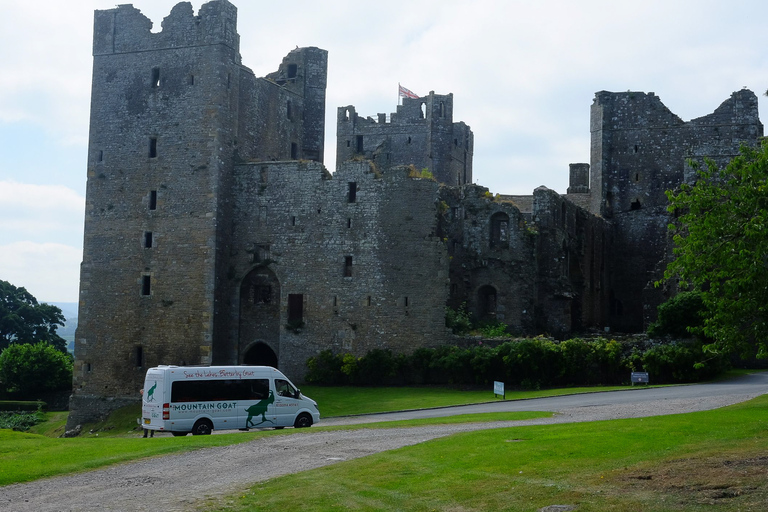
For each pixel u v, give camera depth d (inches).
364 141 3811.5
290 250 2534.5
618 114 3329.2
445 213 2591.0
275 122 2787.9
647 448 989.8
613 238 3294.8
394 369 2388.0
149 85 2588.6
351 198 2506.2
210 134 2514.8
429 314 2407.7
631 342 2192.4
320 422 1770.4
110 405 2524.6
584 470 901.2
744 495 770.2
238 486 961.5
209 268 2479.1
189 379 1584.6
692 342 2144.4
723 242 1168.8
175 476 1037.2
